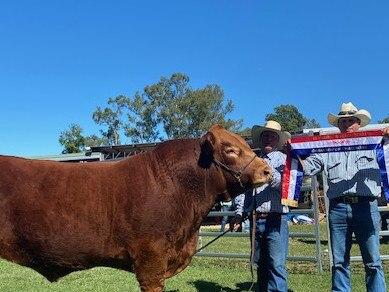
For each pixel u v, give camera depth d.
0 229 4.20
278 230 5.86
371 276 5.52
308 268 9.32
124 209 4.25
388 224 12.70
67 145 44.22
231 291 7.57
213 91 58.97
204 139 4.59
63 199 4.22
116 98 61.53
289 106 76.50
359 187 5.49
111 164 4.51
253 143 6.18
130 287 7.79
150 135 61.22
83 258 4.29
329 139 5.61
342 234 5.66
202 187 4.55
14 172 4.29
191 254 4.61
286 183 5.63
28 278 8.66
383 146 5.43
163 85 59.97
